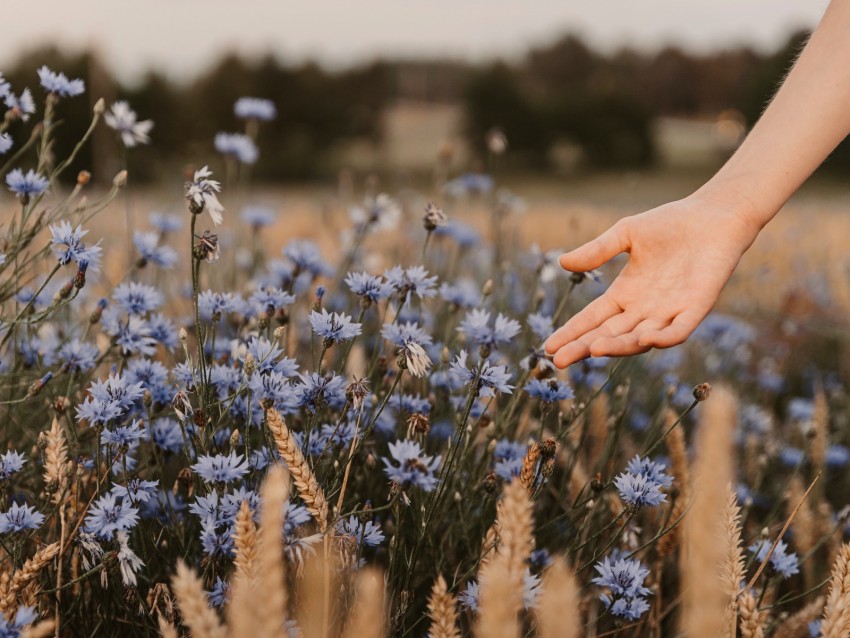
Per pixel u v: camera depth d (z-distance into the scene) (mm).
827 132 1736
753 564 2074
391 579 1676
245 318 2348
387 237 4629
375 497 2154
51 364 2264
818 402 2727
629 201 9453
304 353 2902
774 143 1767
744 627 1381
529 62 69500
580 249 1781
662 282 1727
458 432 1753
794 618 1894
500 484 2109
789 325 4902
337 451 1932
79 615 1727
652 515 2400
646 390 3631
